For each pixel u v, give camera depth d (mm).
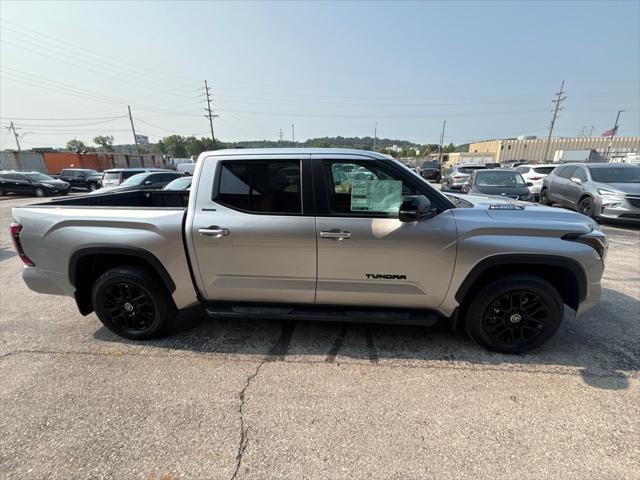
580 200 8375
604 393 2242
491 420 2018
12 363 2637
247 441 1882
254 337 2998
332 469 1708
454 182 16047
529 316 2623
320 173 2547
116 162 35781
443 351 2748
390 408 2121
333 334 3033
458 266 2496
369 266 2545
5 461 1765
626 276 4477
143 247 2652
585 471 1684
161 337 3002
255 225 2543
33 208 2832
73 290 2873
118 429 1973
